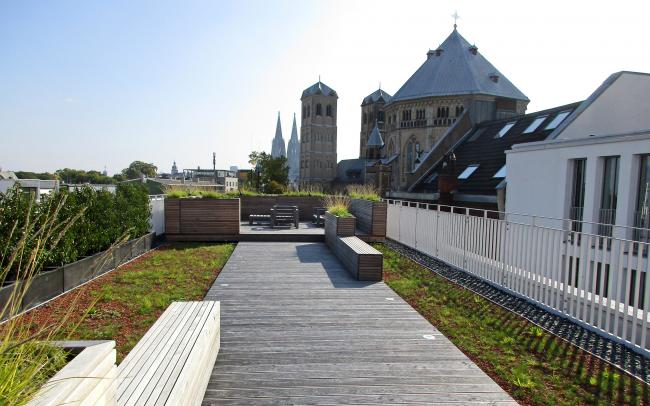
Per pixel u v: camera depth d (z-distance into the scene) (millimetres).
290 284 7699
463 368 4316
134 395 2551
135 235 10281
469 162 33656
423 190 37969
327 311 6141
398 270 9375
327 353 4629
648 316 5297
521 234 7469
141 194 11227
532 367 4469
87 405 1883
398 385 3926
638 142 10953
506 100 49031
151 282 7645
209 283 7695
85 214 8102
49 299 6367
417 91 51531
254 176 57688
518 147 15625
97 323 5316
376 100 83625
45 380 1978
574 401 3744
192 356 3178
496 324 5863
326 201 16891
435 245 11039
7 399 1667
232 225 12969
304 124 99188
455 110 49125
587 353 4898
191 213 12859
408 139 52438
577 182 13352
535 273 7027
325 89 97250
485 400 3686
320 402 3598
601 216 12289
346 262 9141
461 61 51219
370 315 5992
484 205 26578
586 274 6008
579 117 18188
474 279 8773
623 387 4035
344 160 94312
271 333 5215
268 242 12820
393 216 14641
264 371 4160
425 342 5008
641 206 11148
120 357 4250
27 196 6281
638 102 18453
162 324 3910
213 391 3748
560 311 6410
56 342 2334
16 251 2189
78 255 7875
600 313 5645
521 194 15531
